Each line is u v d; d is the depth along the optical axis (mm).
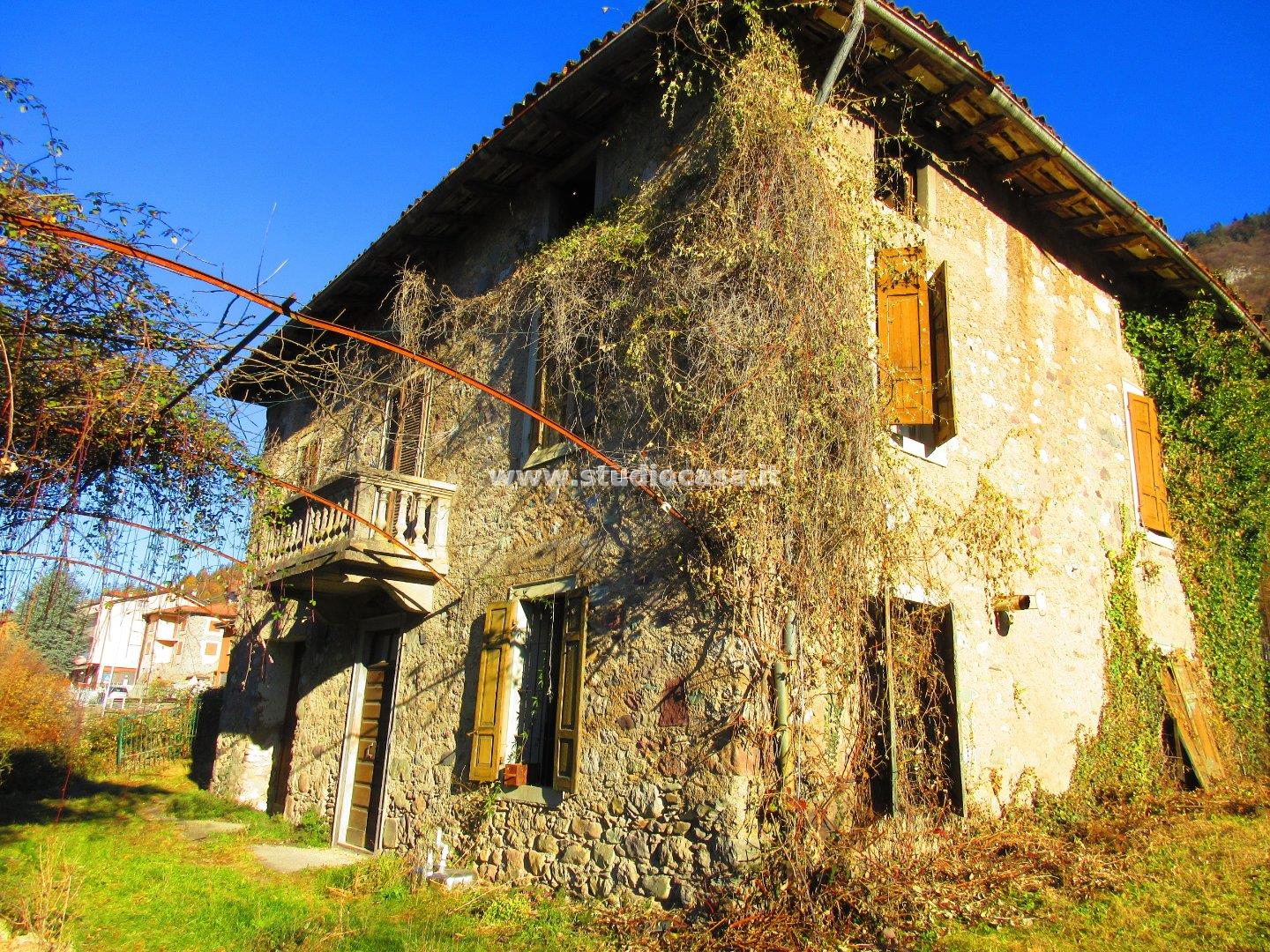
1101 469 9344
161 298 4809
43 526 4926
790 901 5258
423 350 10117
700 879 5527
